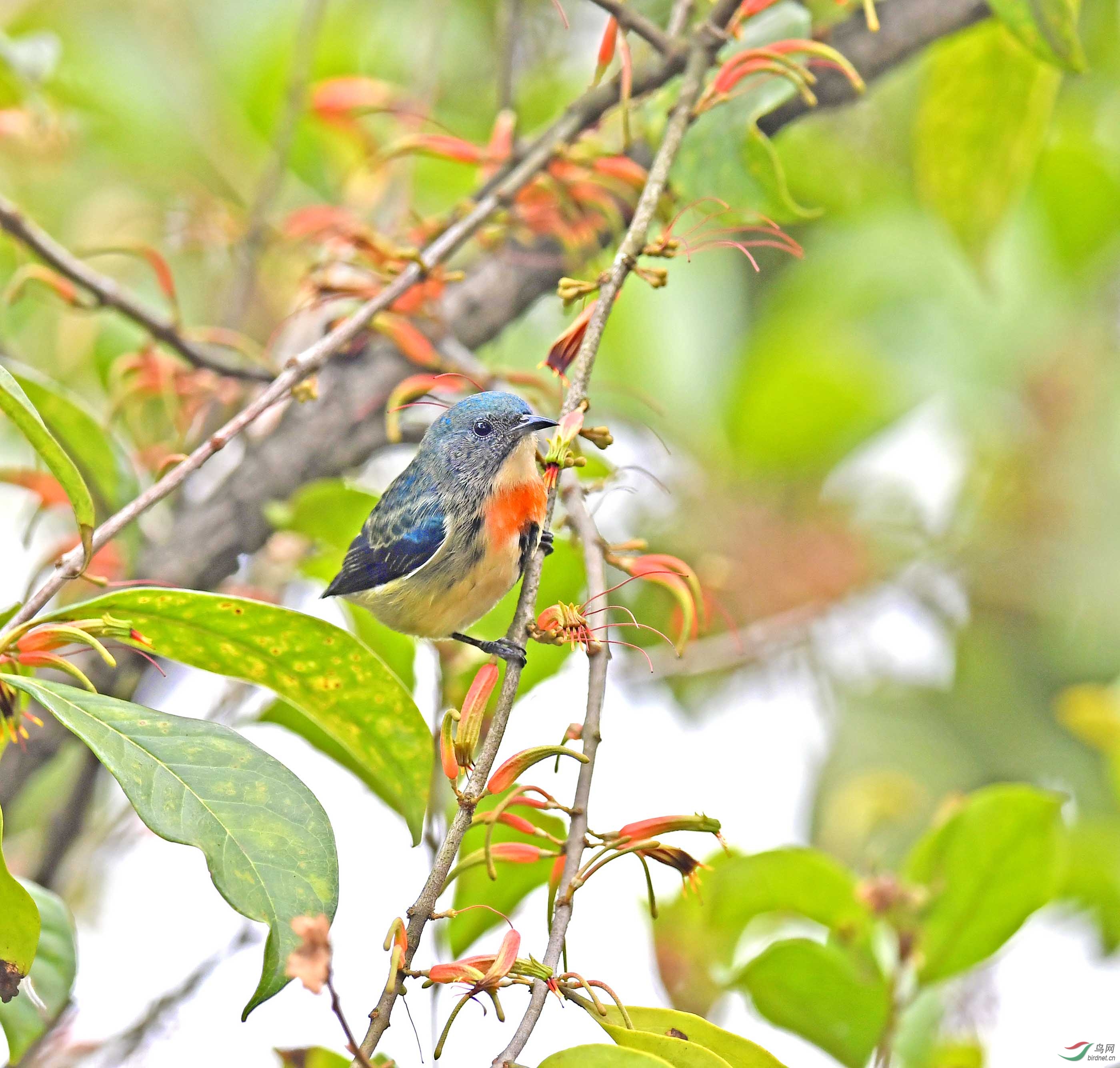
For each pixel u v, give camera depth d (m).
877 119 11.30
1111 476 11.52
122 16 11.34
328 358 6.93
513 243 8.60
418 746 5.80
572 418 5.37
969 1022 7.39
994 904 6.83
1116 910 8.24
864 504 11.65
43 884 7.83
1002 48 8.36
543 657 7.65
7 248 10.05
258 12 11.48
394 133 10.77
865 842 10.52
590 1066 4.28
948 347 11.37
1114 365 11.55
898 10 8.02
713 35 6.32
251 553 8.52
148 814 4.59
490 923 6.89
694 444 11.20
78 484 5.26
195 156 11.28
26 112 9.99
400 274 7.83
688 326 11.33
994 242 9.02
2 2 11.12
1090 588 11.30
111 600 5.32
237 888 4.51
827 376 10.94
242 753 4.86
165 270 7.88
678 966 7.65
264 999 4.38
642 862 4.80
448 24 11.39
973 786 10.86
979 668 11.36
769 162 6.66
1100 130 11.56
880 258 11.38
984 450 11.73
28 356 11.16
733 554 10.98
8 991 4.84
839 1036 7.20
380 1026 4.17
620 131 8.45
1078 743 11.15
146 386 8.72
